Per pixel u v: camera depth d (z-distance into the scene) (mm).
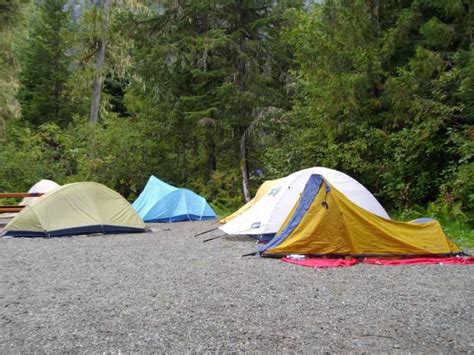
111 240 9492
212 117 17297
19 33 20000
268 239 8875
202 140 18578
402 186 11859
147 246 8570
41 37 31875
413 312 4297
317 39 13445
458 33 11125
